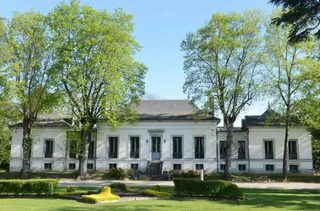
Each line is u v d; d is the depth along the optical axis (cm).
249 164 4544
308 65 3784
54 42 3706
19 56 3819
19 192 2114
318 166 4909
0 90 3606
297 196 2302
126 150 4609
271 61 3941
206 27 3953
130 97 3925
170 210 1529
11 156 4797
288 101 3900
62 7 3759
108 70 3669
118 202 1850
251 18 3919
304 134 4497
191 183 2125
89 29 3628
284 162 3894
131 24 3897
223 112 3928
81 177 3891
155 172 4378
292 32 1650
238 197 2025
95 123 4025
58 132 4766
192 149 4534
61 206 1661
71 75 3634
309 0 1541
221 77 3903
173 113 4722
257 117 4775
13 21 3828
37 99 3903
